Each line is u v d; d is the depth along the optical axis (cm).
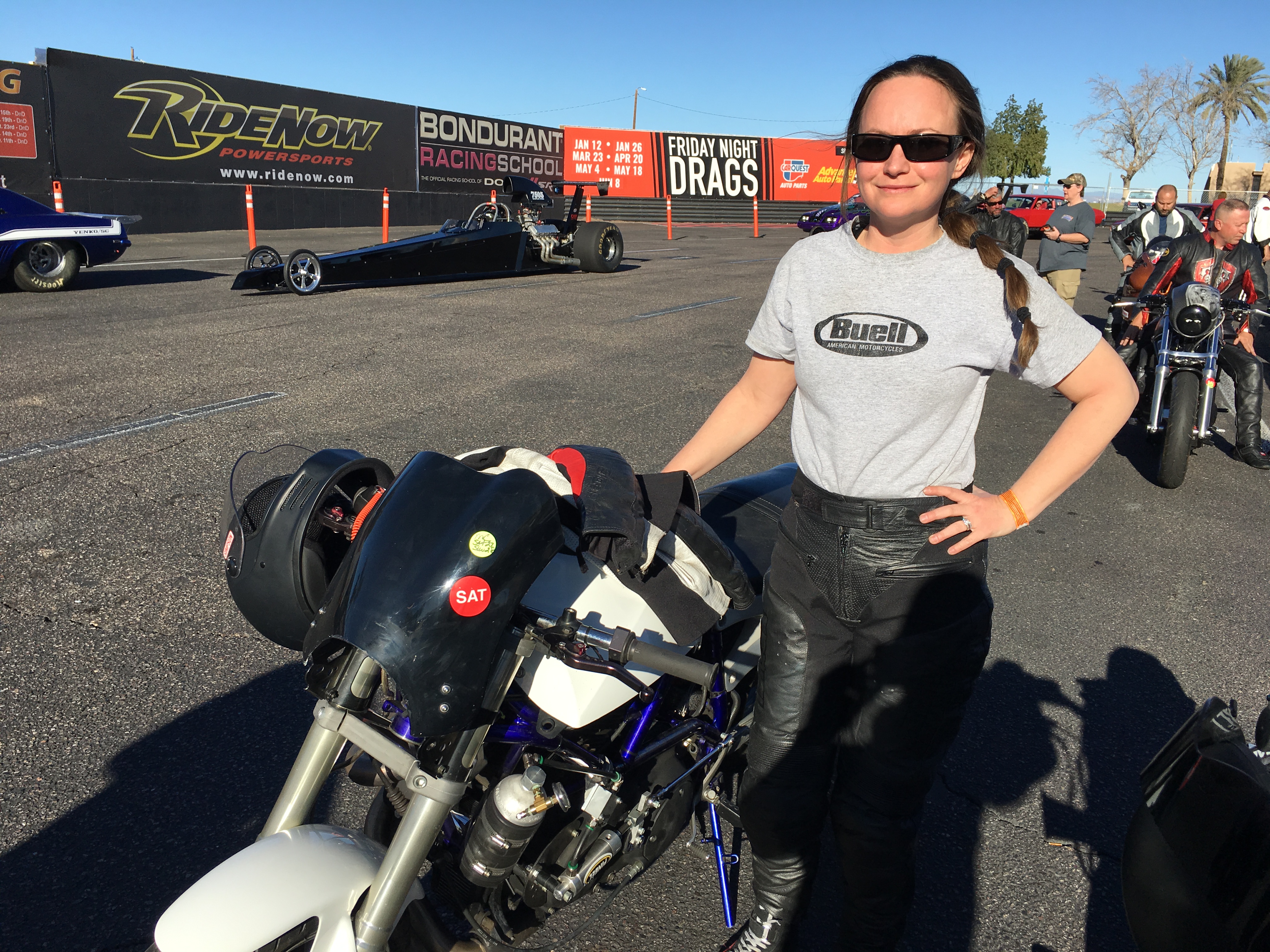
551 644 152
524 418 621
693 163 3559
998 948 219
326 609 152
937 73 151
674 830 191
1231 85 5353
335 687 151
